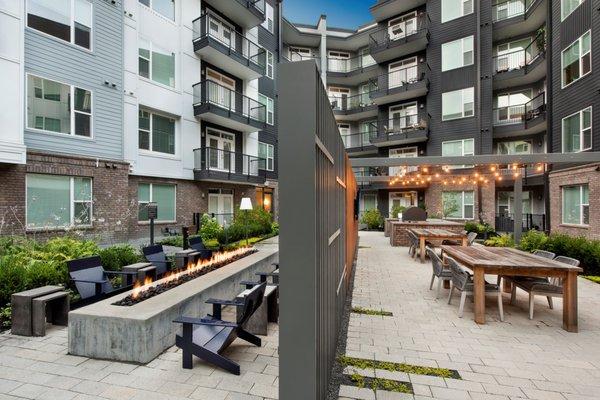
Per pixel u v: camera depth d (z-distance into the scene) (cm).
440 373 304
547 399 265
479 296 438
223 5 1534
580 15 1070
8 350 332
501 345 368
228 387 269
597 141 990
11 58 745
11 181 761
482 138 1770
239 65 1534
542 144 1752
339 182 409
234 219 1434
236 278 523
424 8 1992
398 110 2120
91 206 938
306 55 2573
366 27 2497
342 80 2514
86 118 945
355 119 2558
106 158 984
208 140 1483
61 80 884
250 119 1574
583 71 1060
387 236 1652
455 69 1853
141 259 675
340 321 422
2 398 250
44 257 570
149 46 1195
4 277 428
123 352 310
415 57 2041
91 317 317
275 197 2045
